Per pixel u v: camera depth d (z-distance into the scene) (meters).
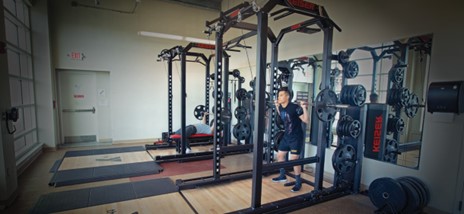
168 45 7.20
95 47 6.34
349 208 3.17
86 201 3.19
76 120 6.55
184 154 5.31
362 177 3.85
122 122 6.80
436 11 2.95
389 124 3.55
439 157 2.97
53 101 5.89
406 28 3.25
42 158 5.18
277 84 4.41
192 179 3.92
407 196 2.89
